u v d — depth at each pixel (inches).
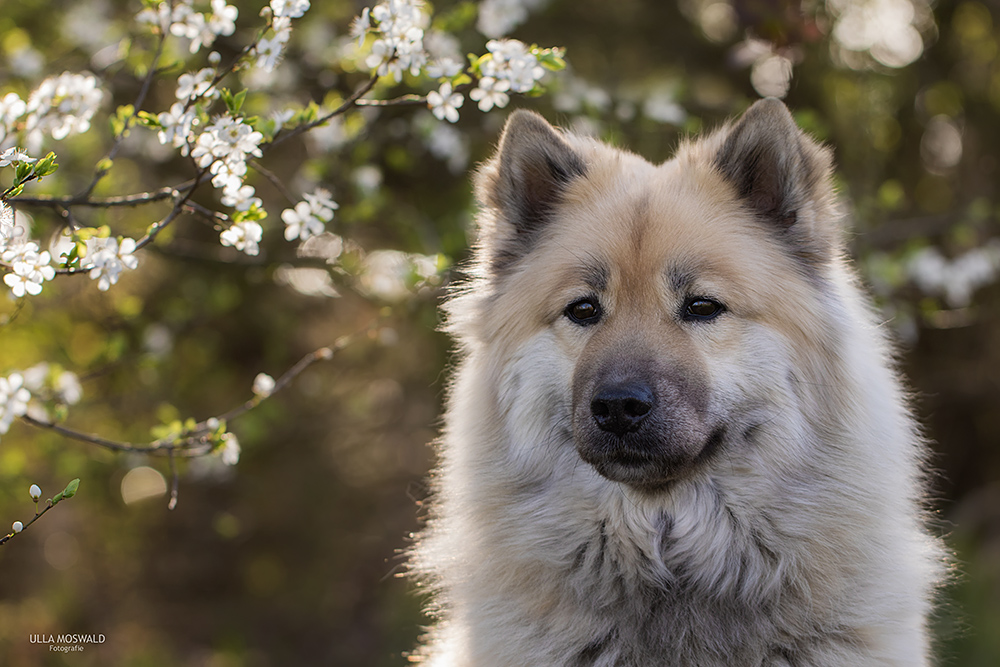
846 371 134.2
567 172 150.2
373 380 380.5
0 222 117.0
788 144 135.3
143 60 224.7
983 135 377.4
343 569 407.2
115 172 264.8
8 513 324.2
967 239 277.4
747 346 129.7
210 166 137.4
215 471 279.6
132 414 298.2
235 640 379.2
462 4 241.1
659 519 133.9
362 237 275.7
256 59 141.3
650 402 121.5
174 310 285.7
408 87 241.8
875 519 129.1
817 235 137.0
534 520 135.3
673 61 378.0
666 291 130.2
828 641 125.5
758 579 130.0
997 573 330.6
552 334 136.3
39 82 226.4
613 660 131.2
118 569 409.1
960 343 383.2
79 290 282.7
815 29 221.6
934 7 359.9
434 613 156.7
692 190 139.1
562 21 363.9
